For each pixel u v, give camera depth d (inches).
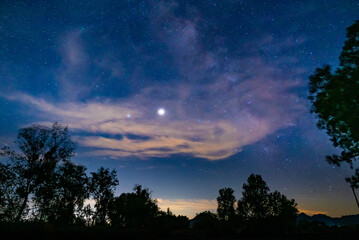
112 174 1217.4
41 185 872.3
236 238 611.8
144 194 1176.2
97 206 1113.4
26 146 880.9
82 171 1047.0
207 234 719.7
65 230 507.2
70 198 961.5
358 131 622.8
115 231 597.9
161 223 857.5
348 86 594.9
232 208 1254.3
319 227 869.2
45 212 844.0
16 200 796.6
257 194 1023.6
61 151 943.7
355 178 705.0
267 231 756.0
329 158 758.5
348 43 614.5
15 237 411.8
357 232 637.3
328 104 655.1
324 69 677.3
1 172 800.3
